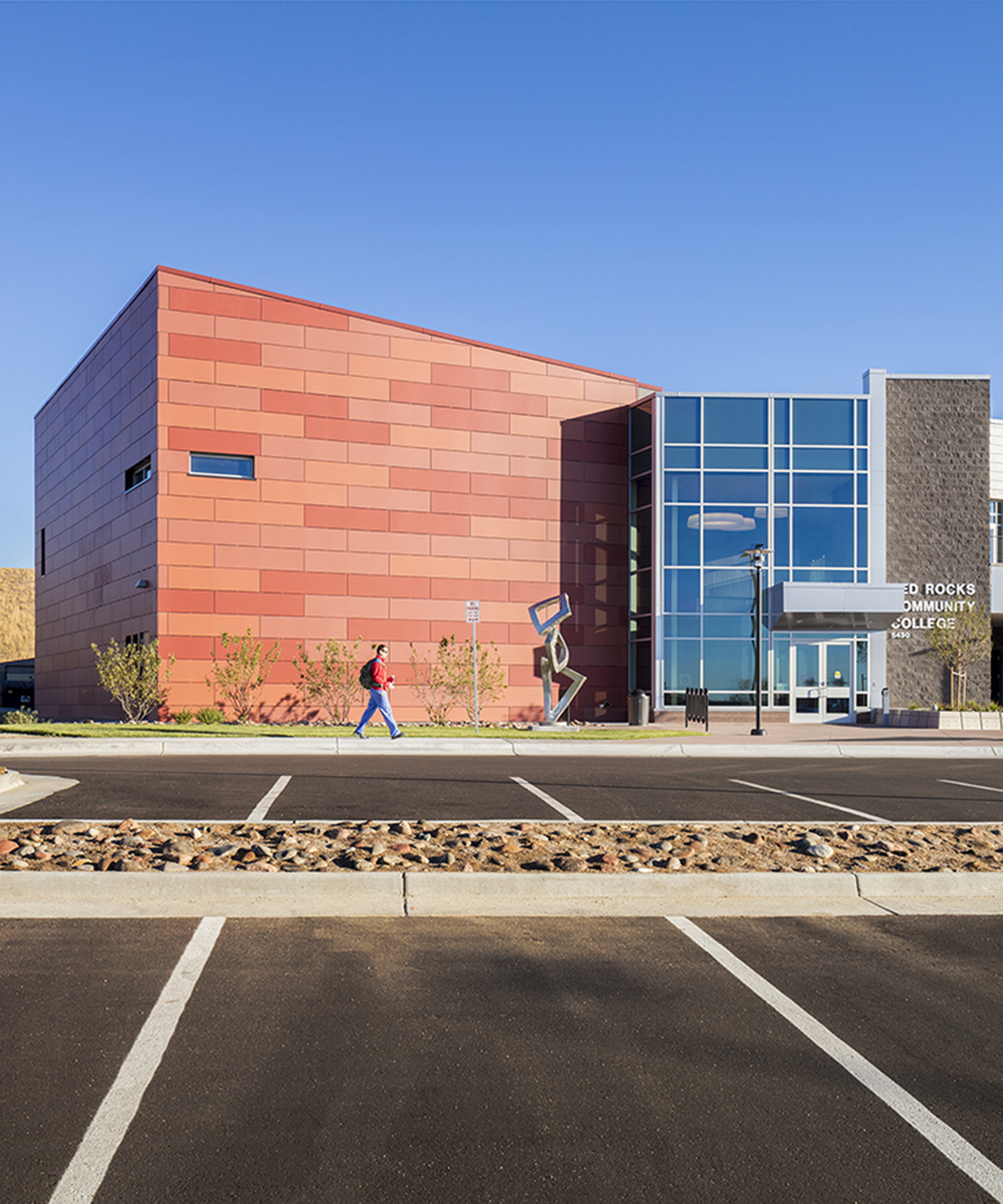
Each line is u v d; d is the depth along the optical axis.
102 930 5.69
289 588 25.61
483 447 27.89
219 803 9.79
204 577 24.86
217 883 6.54
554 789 11.58
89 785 10.96
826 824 9.15
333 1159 3.21
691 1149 3.33
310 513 25.91
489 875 6.79
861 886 7.10
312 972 5.06
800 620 28.05
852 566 28.78
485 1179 3.11
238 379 25.34
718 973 5.21
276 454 25.64
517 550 28.12
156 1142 3.30
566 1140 3.37
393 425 26.86
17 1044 4.08
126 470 26.72
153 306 24.94
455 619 27.30
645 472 29.02
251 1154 3.24
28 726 20.12
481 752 17.61
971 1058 4.17
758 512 28.64
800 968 5.34
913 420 30.11
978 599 29.86
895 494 29.98
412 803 10.12
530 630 28.16
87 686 29.83
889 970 5.34
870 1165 3.25
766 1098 3.73
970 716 25.48
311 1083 3.77
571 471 28.97
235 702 24.97
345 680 25.80
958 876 7.24
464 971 5.15
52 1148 3.25
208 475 25.02
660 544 28.23
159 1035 4.20
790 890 7.04
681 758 17.20
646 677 28.83
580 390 29.25
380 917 6.12
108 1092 3.66
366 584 26.39
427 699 26.89
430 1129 3.43
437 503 27.25
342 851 7.38
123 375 27.09
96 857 7.02
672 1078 3.89
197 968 5.08
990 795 11.88
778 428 28.91
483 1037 4.27
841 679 28.55
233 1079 3.79
